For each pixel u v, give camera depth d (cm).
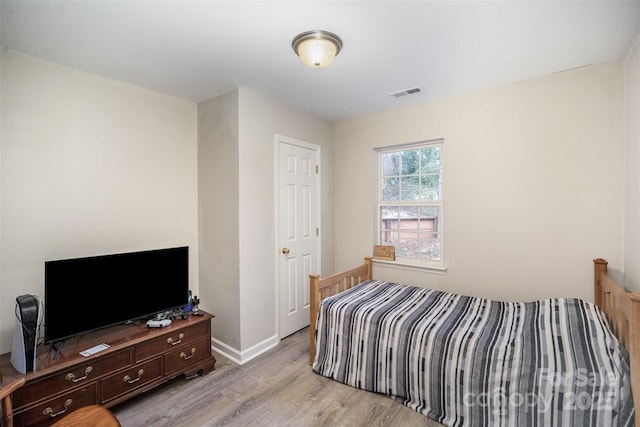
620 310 166
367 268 333
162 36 182
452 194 286
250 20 166
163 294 241
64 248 220
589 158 227
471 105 274
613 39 187
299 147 321
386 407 200
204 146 292
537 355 164
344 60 213
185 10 157
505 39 187
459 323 206
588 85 226
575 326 181
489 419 169
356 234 354
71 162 223
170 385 227
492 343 179
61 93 218
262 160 279
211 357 249
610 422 136
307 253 331
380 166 347
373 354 216
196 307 259
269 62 216
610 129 219
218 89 264
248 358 265
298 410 198
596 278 220
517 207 255
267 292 285
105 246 240
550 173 241
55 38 183
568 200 235
